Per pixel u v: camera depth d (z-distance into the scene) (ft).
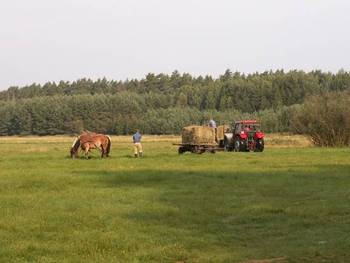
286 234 40.09
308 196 57.57
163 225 43.42
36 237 38.70
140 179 73.97
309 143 189.26
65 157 121.60
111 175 78.54
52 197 57.98
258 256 33.42
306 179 71.72
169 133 438.40
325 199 55.01
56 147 192.75
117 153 140.46
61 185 67.92
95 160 109.70
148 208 50.78
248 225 43.68
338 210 48.08
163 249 35.06
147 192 61.67
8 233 40.01
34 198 57.11
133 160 108.88
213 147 133.18
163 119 447.83
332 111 172.04
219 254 34.14
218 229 42.19
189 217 46.80
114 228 41.93
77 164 99.25
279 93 464.24
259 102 469.98
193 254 34.14
